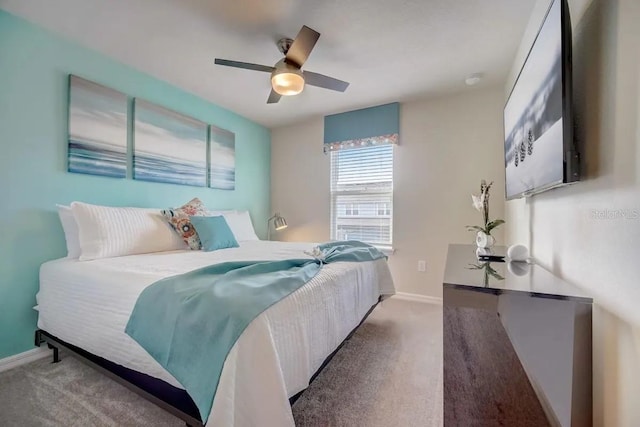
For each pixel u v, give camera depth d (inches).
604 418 35.7
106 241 76.2
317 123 153.2
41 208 77.8
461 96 119.9
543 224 62.9
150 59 93.7
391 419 53.5
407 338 87.6
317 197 154.0
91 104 87.4
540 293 40.4
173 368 42.8
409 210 130.0
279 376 40.1
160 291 49.1
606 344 35.7
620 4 33.5
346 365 72.2
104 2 68.2
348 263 77.0
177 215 96.3
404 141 130.9
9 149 72.3
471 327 43.0
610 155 35.6
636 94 30.8
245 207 150.6
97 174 88.9
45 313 69.5
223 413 36.7
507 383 41.5
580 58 44.1
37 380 65.3
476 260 66.2
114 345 53.5
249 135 153.1
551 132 45.4
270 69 80.9
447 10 71.5
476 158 117.6
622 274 32.7
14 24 72.9
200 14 72.7
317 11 71.6
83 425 51.6
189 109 119.8
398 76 105.0
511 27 77.7
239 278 52.2
